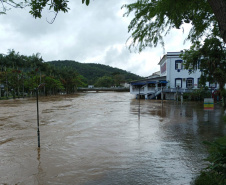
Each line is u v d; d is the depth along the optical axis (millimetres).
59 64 195875
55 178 6375
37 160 7961
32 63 60562
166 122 16062
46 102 37781
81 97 56156
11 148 9547
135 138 11172
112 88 102625
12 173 6797
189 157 8062
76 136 11734
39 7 3730
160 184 5828
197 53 21281
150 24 4461
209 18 5004
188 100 37875
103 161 7770
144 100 41219
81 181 6141
